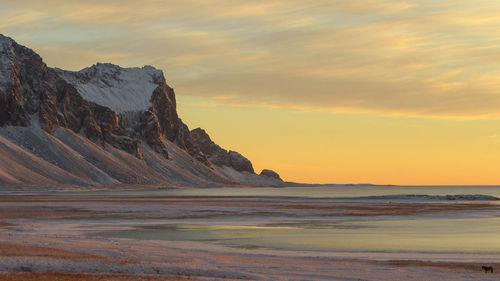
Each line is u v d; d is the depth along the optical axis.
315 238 65.81
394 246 58.75
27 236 55.28
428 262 45.62
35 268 35.47
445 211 117.31
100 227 77.94
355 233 72.12
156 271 36.88
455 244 60.78
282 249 56.00
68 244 48.25
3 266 35.09
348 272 39.84
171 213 101.06
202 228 77.69
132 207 112.31
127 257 42.34
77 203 126.81
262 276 36.69
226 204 130.50
